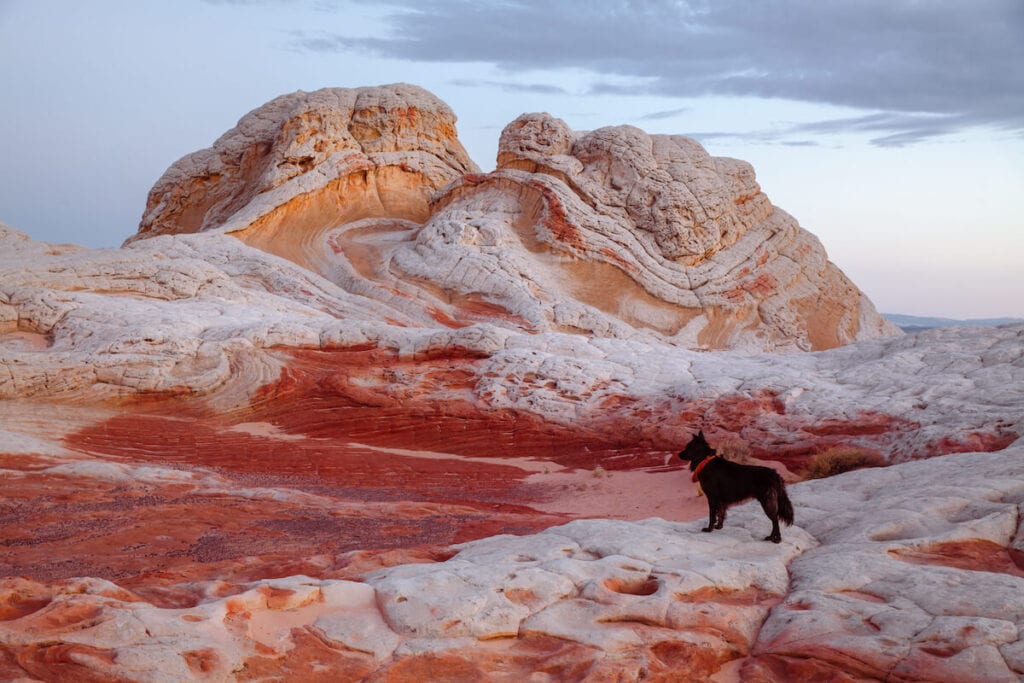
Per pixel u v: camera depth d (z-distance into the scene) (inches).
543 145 2657.5
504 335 1284.4
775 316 2444.6
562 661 310.0
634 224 2511.1
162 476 750.5
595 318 2176.4
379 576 375.2
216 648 288.2
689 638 327.3
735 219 2598.4
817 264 2694.4
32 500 633.6
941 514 438.9
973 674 289.7
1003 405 893.2
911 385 1000.2
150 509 615.8
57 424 1026.7
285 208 2822.3
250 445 1026.1
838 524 454.0
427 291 2311.8
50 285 1576.0
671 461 947.3
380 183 3097.9
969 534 404.2
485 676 301.0
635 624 339.3
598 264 2411.4
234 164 3353.8
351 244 2691.9
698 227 2496.3
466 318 2176.4
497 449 1074.1
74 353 1192.8
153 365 1191.6
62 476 723.4
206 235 2426.2
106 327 1301.7
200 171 3346.5
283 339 1289.4
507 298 2190.0
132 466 783.7
